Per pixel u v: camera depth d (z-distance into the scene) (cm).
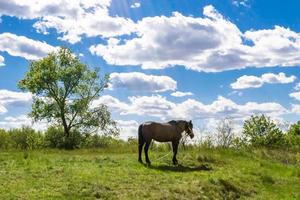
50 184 1703
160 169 2212
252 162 2769
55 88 5400
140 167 2219
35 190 1614
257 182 2192
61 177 1830
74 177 1834
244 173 2334
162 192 1734
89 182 1759
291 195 2050
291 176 2453
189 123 2519
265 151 3347
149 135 2388
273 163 2897
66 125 5306
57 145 5012
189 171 2228
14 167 2008
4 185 1652
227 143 3397
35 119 5381
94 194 1625
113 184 1791
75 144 5053
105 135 5266
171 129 2438
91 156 2588
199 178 2042
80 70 5400
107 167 2150
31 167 2022
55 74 5325
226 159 2716
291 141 5025
